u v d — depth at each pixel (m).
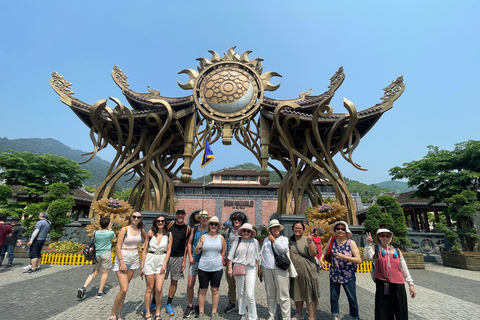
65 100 12.56
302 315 4.52
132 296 5.90
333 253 4.31
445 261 11.95
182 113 13.17
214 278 4.50
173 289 4.86
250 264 4.38
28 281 7.30
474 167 20.12
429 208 31.05
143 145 13.95
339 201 12.23
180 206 37.53
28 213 12.34
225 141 12.52
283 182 13.71
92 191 41.97
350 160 12.57
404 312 3.60
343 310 5.18
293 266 4.22
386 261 3.83
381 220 10.93
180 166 14.96
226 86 12.84
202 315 4.51
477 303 5.83
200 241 4.68
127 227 4.66
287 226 11.97
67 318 4.49
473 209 11.62
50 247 11.02
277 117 11.99
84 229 12.21
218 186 38.28
